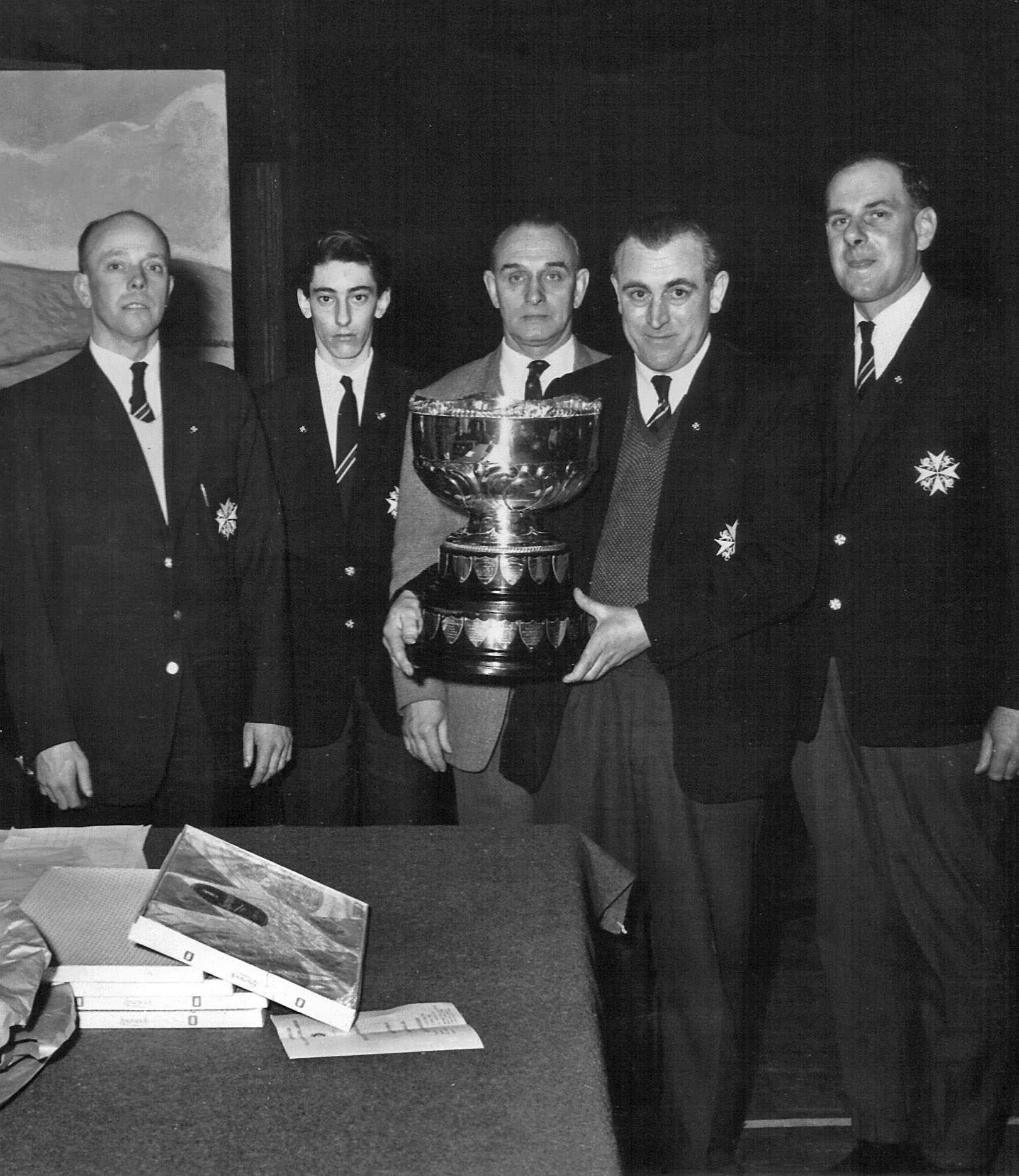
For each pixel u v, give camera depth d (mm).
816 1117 2176
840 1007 2215
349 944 1186
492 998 1128
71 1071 1001
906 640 2129
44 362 2396
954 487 2119
